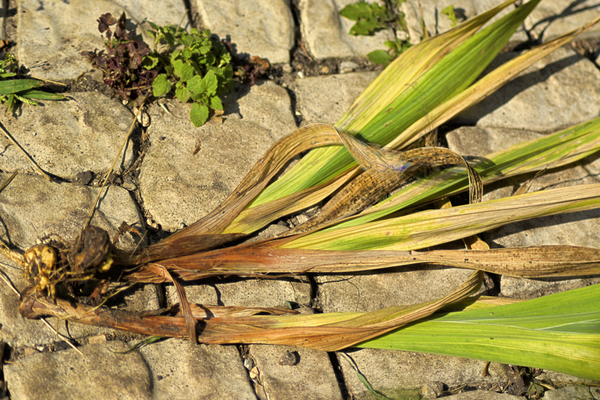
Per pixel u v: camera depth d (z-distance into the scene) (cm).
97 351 74
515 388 78
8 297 75
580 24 95
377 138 82
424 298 80
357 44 91
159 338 76
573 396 78
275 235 80
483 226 77
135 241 78
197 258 76
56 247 73
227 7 89
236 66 86
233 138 83
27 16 84
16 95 81
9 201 77
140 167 81
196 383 75
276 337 75
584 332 75
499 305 77
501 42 85
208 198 81
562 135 83
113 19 83
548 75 91
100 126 81
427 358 78
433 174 81
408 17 92
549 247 76
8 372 73
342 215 79
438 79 83
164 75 82
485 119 88
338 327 75
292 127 85
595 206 77
